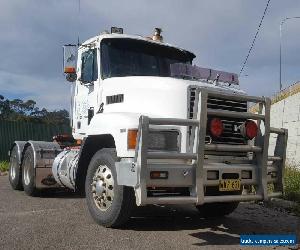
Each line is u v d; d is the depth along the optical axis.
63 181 7.93
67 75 7.70
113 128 5.91
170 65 7.14
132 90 6.43
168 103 5.94
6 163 17.16
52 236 5.48
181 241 5.47
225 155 5.87
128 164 5.39
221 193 5.86
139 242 5.31
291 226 6.68
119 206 5.76
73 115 7.98
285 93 15.96
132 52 7.30
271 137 6.55
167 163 5.40
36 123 19.73
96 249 4.95
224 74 6.57
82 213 7.06
